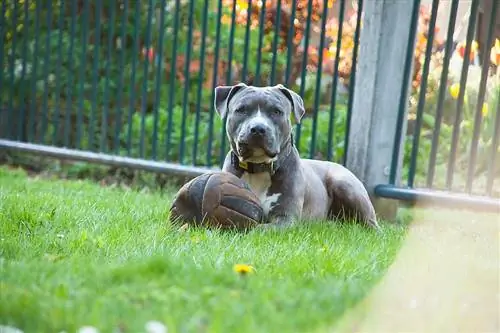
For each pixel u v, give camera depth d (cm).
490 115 1207
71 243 658
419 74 1330
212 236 725
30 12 1462
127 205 927
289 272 575
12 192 990
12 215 775
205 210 772
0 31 1305
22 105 1289
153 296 479
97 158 1220
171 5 1458
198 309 461
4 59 1430
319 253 652
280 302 482
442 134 1267
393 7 1029
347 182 918
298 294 497
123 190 1184
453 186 1239
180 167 1166
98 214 834
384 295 520
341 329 448
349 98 1068
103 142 1260
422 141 1285
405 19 1034
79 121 1256
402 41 1037
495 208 958
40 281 506
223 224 774
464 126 1241
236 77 1489
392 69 1039
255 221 789
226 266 573
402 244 758
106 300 465
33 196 938
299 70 1505
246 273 558
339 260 626
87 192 1059
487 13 1320
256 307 465
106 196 1029
